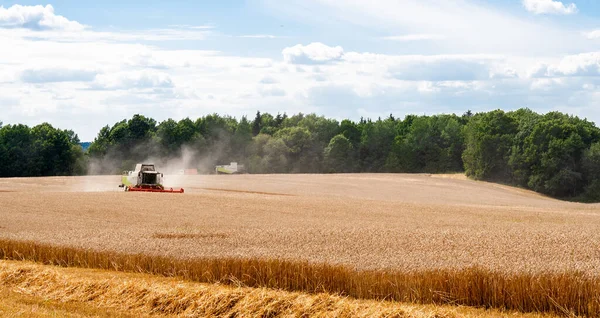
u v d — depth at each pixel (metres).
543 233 30.64
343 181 88.88
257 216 42.94
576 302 15.40
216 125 161.00
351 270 17.84
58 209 44.66
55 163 127.06
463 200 68.00
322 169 147.75
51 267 21.91
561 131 97.88
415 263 18.77
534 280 15.93
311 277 18.03
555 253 22.66
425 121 138.75
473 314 15.23
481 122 108.88
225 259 19.44
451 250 23.94
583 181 97.31
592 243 25.98
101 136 155.00
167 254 20.97
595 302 15.09
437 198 69.19
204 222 38.72
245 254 20.53
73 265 22.58
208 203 50.78
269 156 146.62
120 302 16.75
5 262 22.19
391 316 14.80
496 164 105.31
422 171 136.88
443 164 133.50
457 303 16.48
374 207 50.81
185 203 50.41
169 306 16.31
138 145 150.00
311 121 160.25
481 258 20.05
